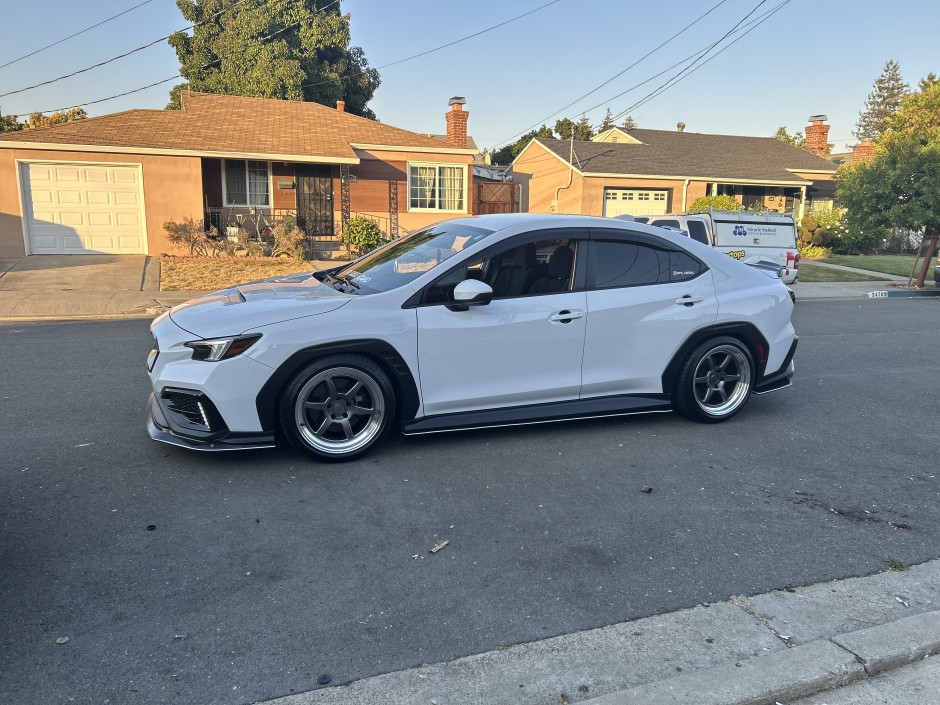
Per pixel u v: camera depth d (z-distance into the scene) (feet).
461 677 8.47
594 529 12.42
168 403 14.49
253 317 14.30
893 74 246.68
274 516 12.57
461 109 88.89
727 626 9.61
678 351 17.63
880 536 12.50
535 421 16.38
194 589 10.19
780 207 97.96
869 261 78.69
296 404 14.40
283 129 67.56
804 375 25.13
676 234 17.99
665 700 8.09
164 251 59.82
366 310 14.80
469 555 11.38
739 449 16.84
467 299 14.70
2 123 93.97
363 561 11.10
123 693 8.04
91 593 10.00
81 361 24.52
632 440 17.22
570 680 8.46
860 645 9.20
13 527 11.91
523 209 105.91
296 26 112.88
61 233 57.36
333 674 8.46
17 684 8.11
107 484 13.75
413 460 15.44
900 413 20.38
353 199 69.36
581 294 16.58
